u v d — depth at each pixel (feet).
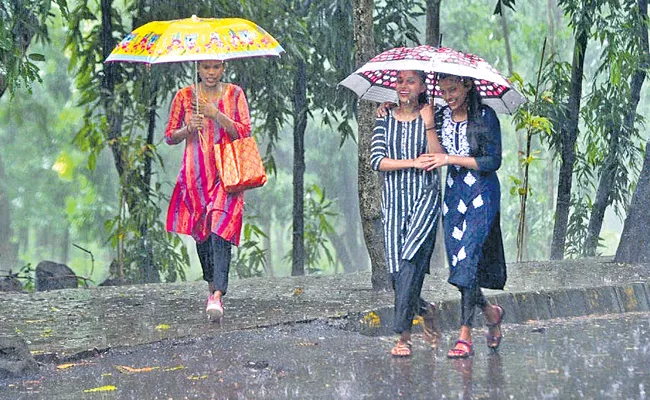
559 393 23.57
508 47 115.85
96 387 25.20
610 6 65.72
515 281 43.06
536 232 120.67
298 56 64.69
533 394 23.53
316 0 69.67
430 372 26.32
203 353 29.30
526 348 30.17
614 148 68.85
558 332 33.68
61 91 133.39
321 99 70.79
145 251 64.54
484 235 28.27
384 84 30.86
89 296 41.65
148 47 34.09
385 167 28.66
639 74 68.69
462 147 28.27
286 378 25.80
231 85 34.76
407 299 28.32
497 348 29.63
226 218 33.96
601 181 69.82
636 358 28.04
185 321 34.14
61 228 153.69
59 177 151.74
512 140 133.18
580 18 64.44
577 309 39.75
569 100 65.92
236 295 40.88
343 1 68.90
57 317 35.70
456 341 31.45
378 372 26.40
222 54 33.40
